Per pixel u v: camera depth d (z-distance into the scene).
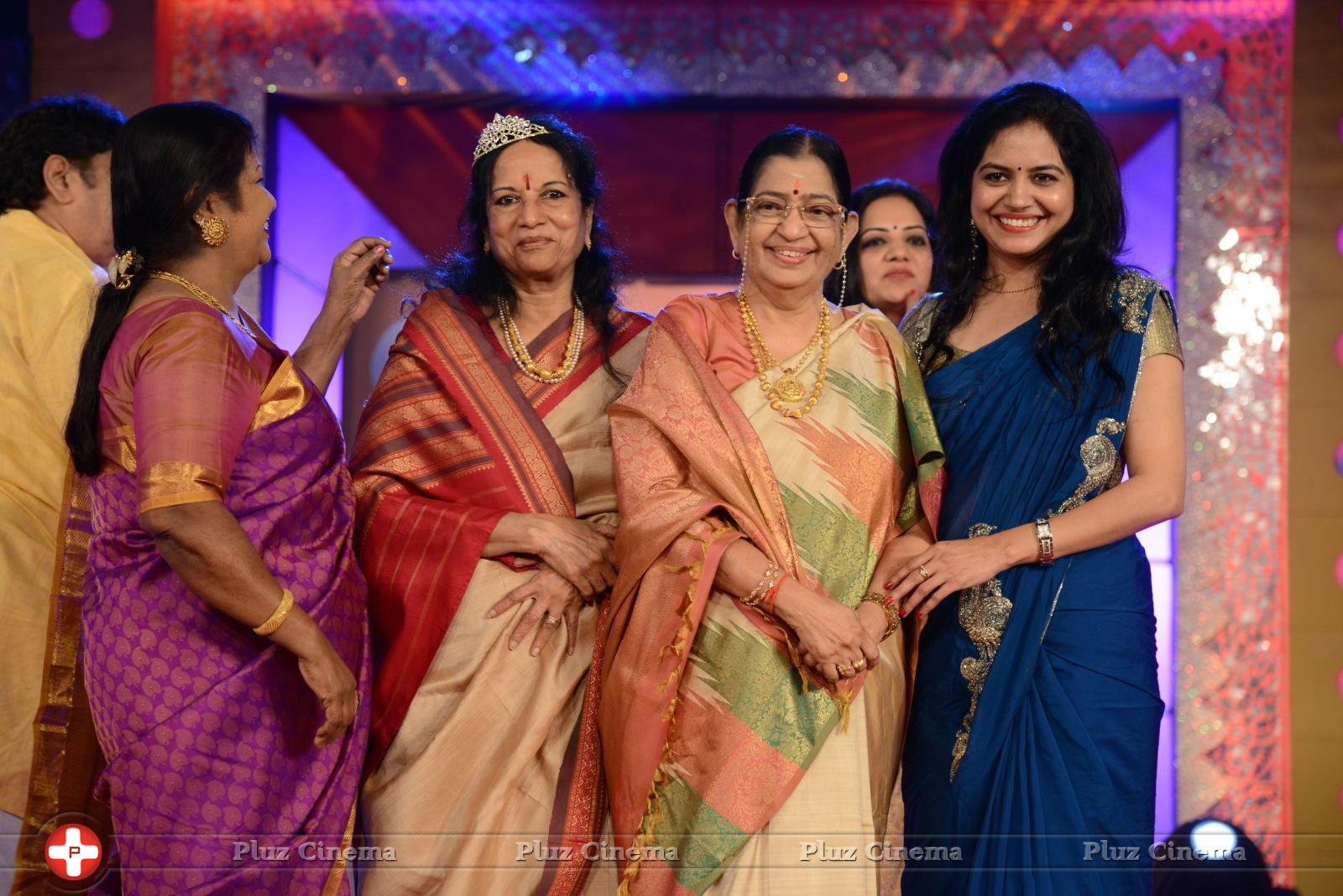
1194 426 5.60
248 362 2.53
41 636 2.86
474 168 3.04
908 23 5.70
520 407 2.92
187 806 2.44
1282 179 5.63
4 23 5.68
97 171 3.13
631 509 2.61
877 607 2.61
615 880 2.66
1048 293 2.75
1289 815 5.38
